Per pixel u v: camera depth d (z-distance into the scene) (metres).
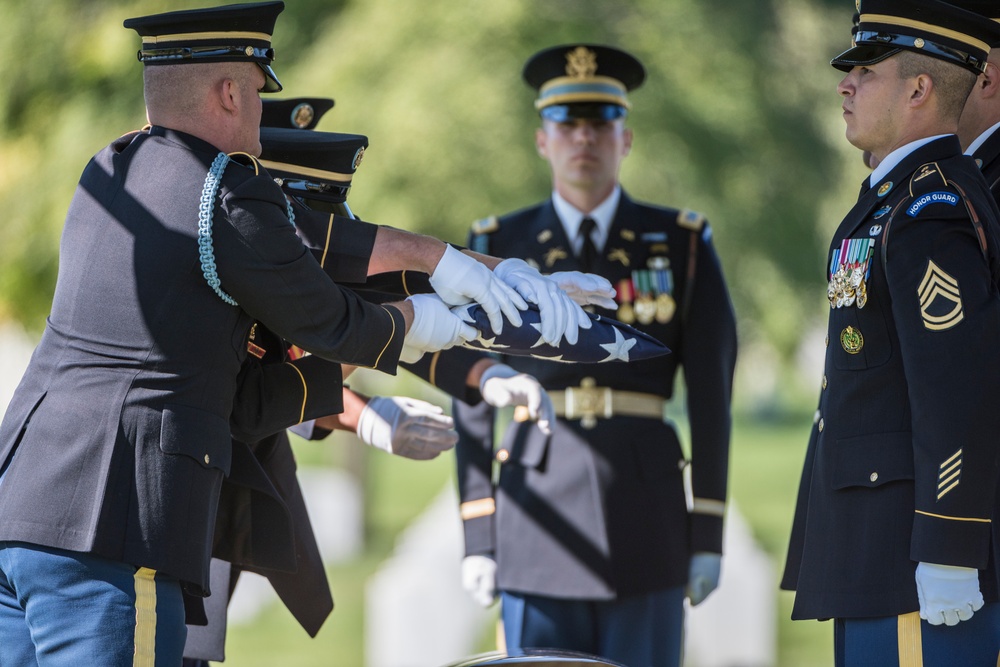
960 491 8.46
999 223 9.15
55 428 8.61
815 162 27.62
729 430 13.10
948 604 8.52
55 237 26.31
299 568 10.77
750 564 20.48
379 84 24.83
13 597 8.84
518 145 24.28
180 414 8.63
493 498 13.33
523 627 12.85
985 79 10.23
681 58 25.52
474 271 9.55
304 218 9.71
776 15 27.41
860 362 9.17
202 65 9.07
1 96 26.72
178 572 8.55
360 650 27.16
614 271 13.05
